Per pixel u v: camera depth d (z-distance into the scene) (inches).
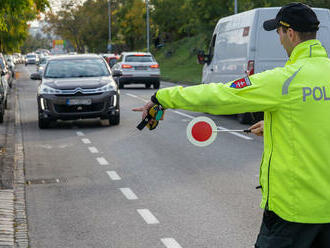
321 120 115.3
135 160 413.7
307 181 114.8
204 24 1628.9
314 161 115.3
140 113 754.2
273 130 118.0
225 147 468.8
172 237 231.6
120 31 3361.2
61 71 643.5
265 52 608.4
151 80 1278.3
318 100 115.4
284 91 115.2
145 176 355.9
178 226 246.7
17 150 466.6
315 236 117.2
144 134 554.9
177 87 119.3
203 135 124.4
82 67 649.6
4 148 459.5
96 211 274.1
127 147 475.5
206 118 124.5
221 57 703.1
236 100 114.7
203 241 225.8
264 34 607.2
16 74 2274.9
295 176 115.1
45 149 470.9
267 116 119.3
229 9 1476.4
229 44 676.7
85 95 598.9
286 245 117.8
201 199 293.9
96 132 573.6
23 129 605.9
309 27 119.0
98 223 253.8
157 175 358.0
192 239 228.5
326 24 603.8
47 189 323.9
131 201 292.5
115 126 621.0
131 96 1045.8
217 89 115.9
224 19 709.3
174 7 2977.4
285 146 116.3
